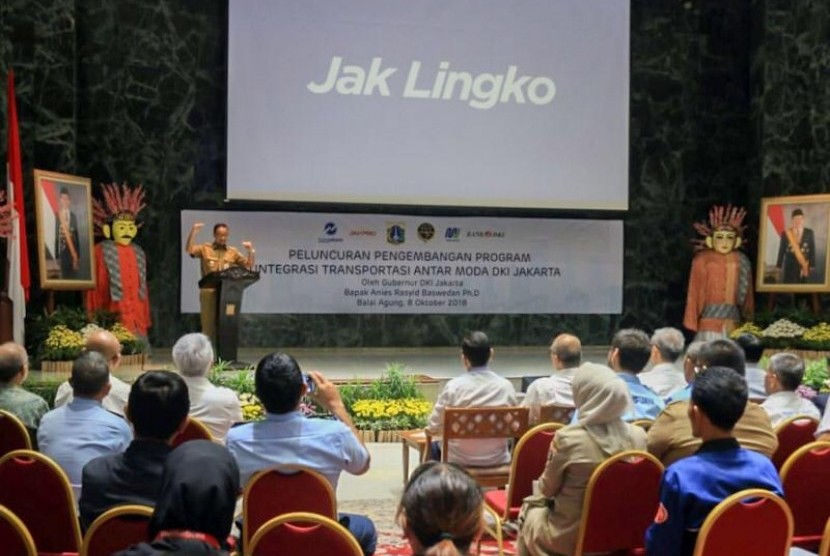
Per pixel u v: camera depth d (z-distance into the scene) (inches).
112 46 473.7
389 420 321.1
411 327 511.2
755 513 109.6
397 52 484.7
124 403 200.7
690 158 550.9
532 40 498.3
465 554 70.6
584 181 506.3
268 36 470.0
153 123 481.1
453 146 492.7
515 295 520.1
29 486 126.7
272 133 471.8
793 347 438.6
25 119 422.0
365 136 482.6
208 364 185.8
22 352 184.1
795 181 510.0
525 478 165.3
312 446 135.2
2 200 371.6
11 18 419.5
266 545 103.8
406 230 504.7
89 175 470.0
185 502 77.0
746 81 555.5
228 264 397.1
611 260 534.0
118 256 427.5
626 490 132.0
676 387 211.5
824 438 161.5
